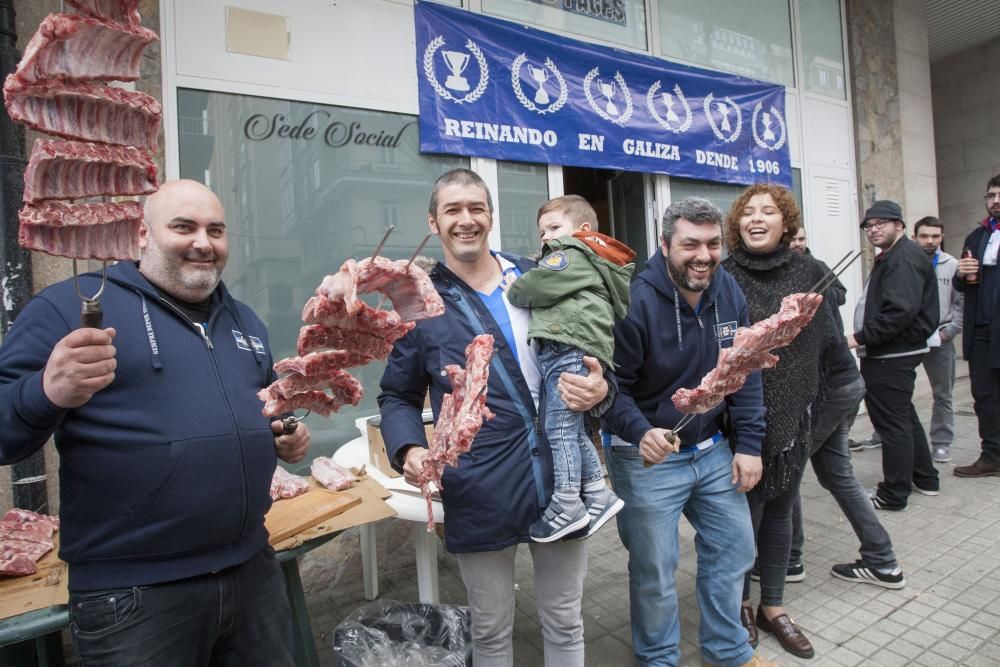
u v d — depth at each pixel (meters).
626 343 2.23
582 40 4.96
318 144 3.73
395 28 3.95
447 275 1.99
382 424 2.01
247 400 1.68
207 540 1.54
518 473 1.86
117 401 1.47
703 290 2.25
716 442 2.39
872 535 3.21
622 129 4.96
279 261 3.62
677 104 5.32
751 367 1.79
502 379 1.88
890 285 3.86
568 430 1.86
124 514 1.46
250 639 1.68
